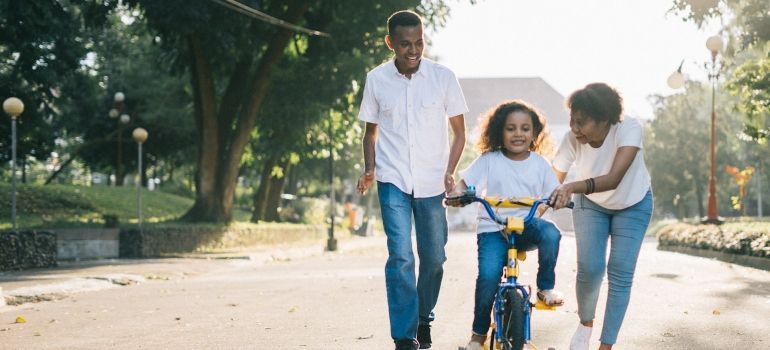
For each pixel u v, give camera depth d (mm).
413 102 6500
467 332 8438
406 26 6414
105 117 46312
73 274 16484
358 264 22906
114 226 25188
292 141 34656
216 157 30188
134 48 45625
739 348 7289
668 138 54812
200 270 19406
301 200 54594
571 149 6562
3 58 29828
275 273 18984
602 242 6438
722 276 15641
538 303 5902
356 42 30562
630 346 7406
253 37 27734
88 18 26094
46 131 31438
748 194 62406
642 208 6387
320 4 29562
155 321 9742
